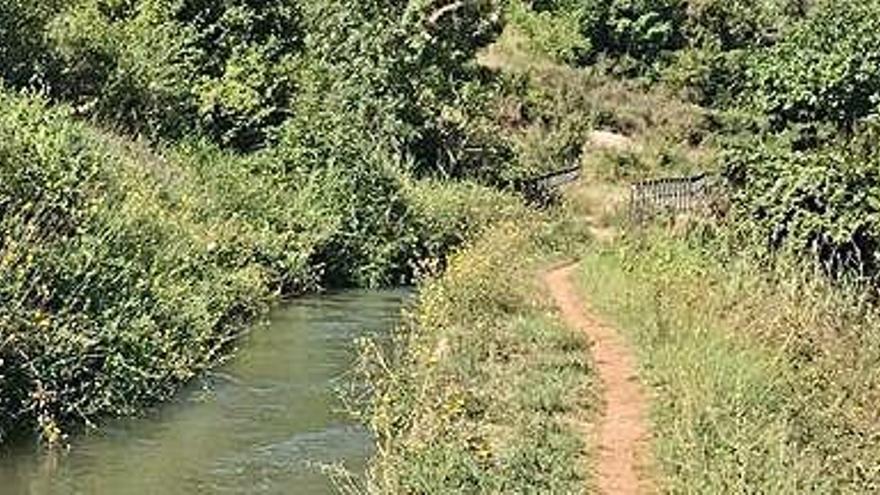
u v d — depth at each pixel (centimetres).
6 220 1542
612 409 1459
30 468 1285
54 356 1452
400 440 1227
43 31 2733
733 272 1848
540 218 3791
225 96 3303
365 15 4006
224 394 1634
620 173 4906
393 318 2341
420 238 3209
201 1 3462
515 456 1182
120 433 1430
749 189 2041
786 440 1135
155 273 1836
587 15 5881
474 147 4394
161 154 2784
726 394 1331
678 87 5744
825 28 2019
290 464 1323
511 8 5972
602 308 2188
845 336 1458
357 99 3934
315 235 2848
